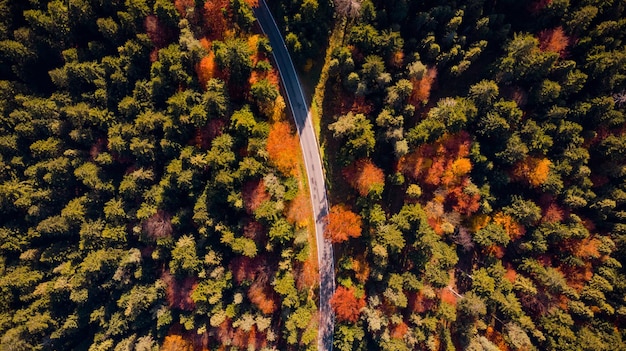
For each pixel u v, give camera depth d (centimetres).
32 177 6788
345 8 5434
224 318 6531
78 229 7000
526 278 6862
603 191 6825
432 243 6166
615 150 6388
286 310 6450
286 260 6216
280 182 6122
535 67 5978
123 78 6122
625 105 6350
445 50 5881
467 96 6150
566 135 6322
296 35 5866
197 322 6900
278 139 5975
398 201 6544
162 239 6378
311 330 6644
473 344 6669
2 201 6694
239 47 5384
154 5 5628
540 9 5931
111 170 6744
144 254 6812
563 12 5888
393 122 5728
